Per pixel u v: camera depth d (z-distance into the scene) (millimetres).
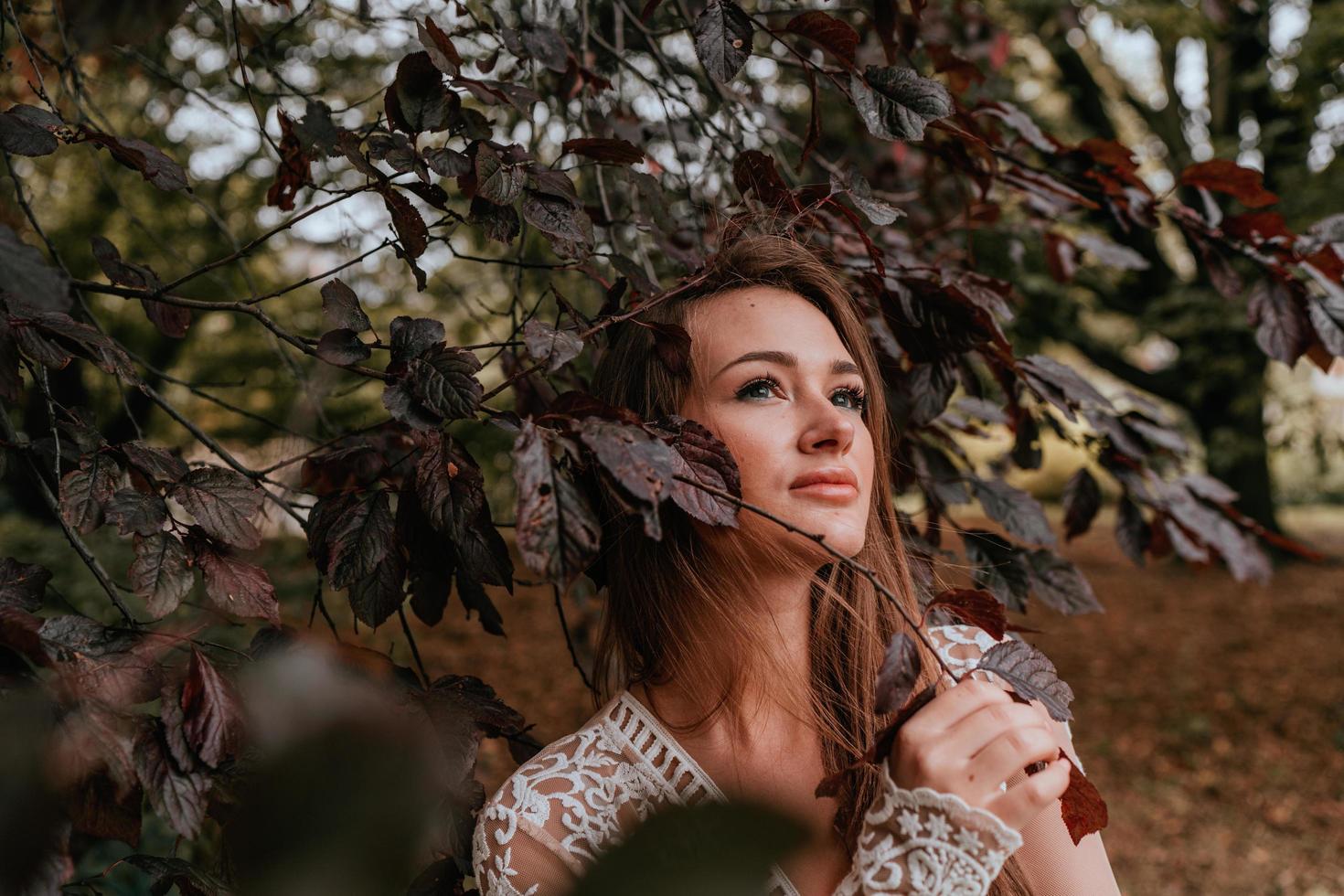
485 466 2730
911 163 2586
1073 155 1625
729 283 1279
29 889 267
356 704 232
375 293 2750
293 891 212
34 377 979
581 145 1124
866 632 1316
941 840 880
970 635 1423
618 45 1713
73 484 902
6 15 1237
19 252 601
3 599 792
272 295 1034
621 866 208
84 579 3426
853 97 1112
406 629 1162
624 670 1361
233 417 5527
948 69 1734
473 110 1159
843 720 1284
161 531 885
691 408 1228
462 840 1092
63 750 656
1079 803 964
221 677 792
